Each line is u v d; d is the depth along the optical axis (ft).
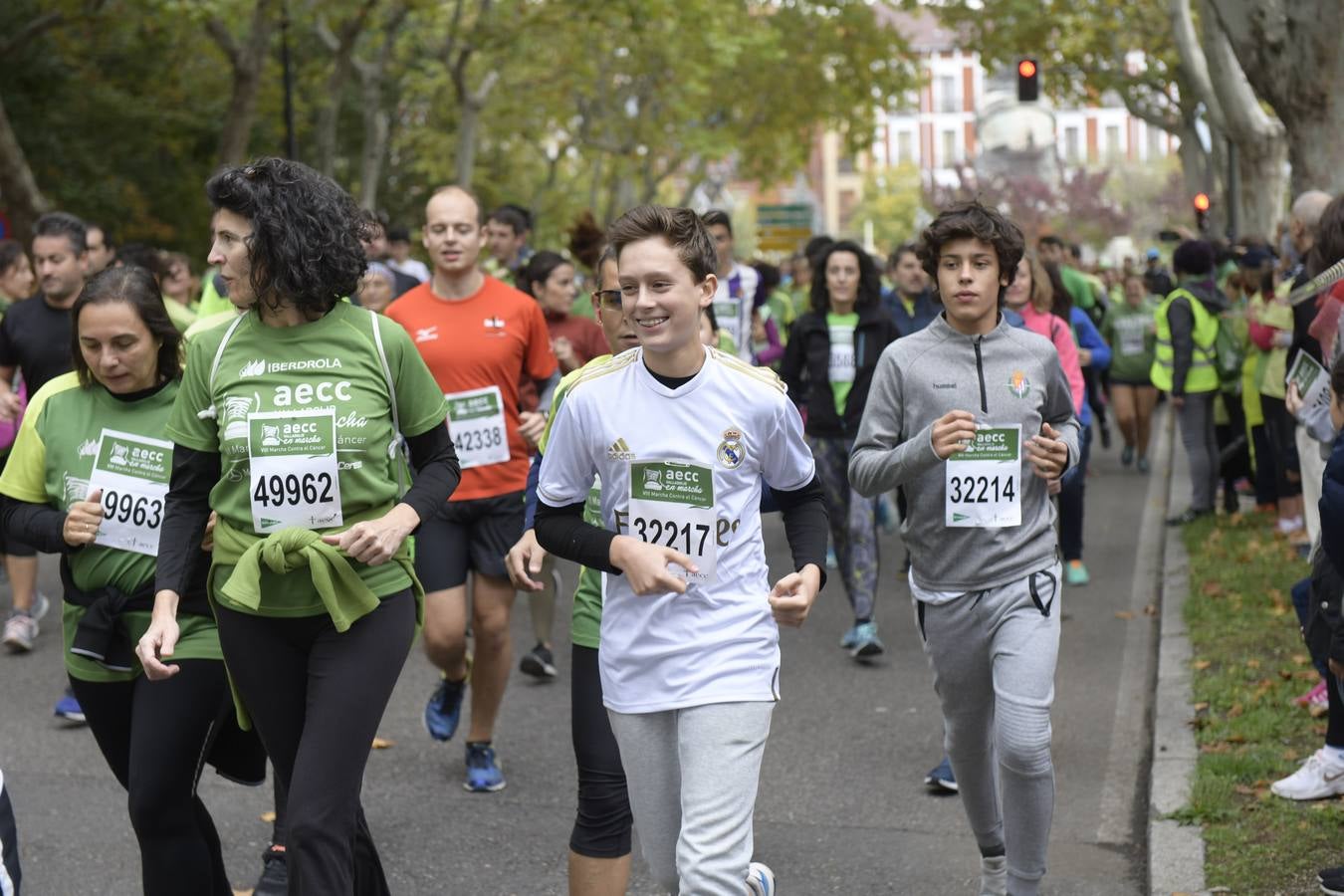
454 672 19.80
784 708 24.03
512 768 20.80
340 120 121.19
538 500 12.09
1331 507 13.65
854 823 18.63
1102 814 18.81
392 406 12.67
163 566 12.44
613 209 136.05
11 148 63.87
